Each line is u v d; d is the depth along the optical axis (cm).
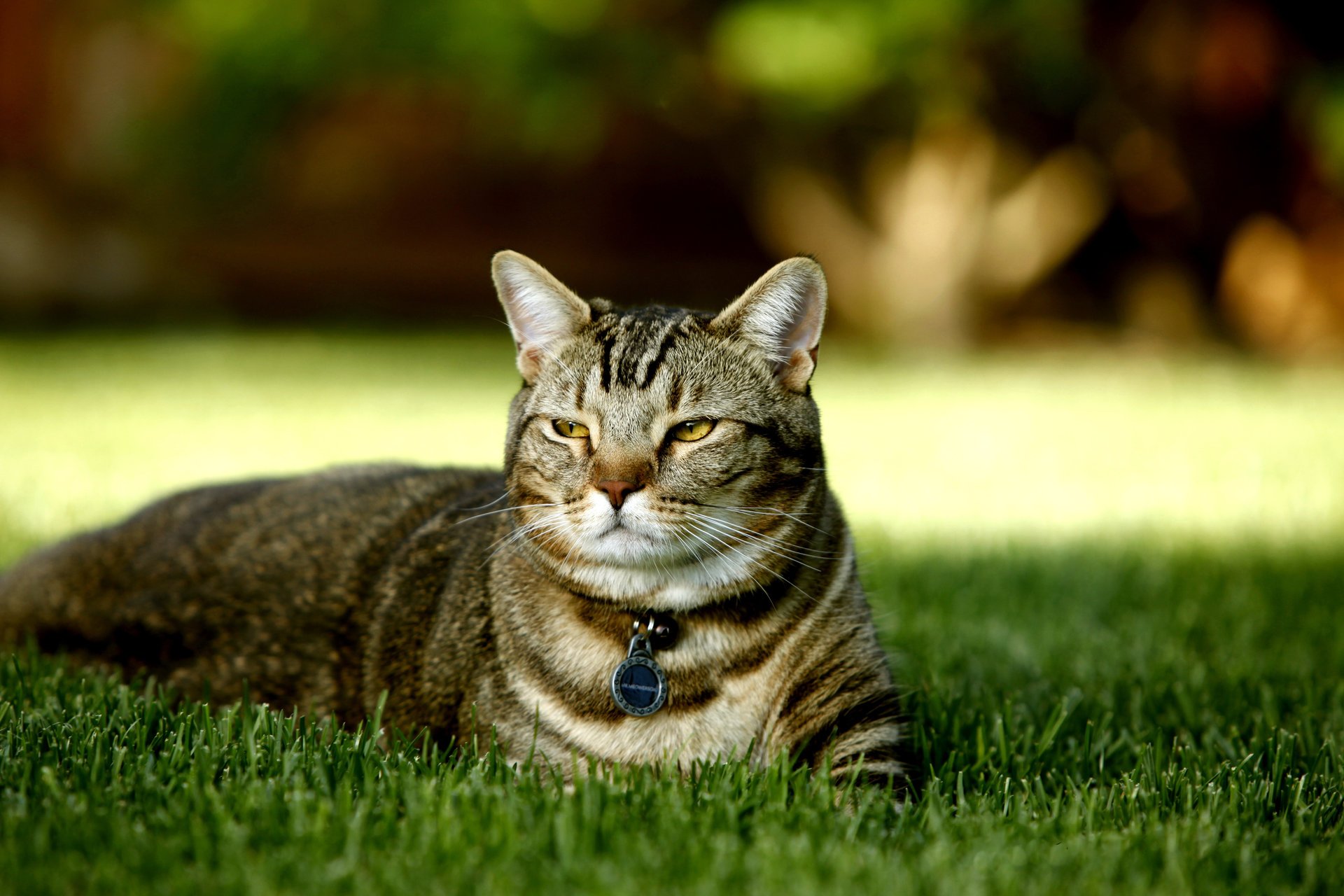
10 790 392
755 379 486
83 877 342
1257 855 374
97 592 577
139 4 2428
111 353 2108
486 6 2050
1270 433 1441
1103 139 2327
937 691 555
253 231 2875
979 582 782
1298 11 2275
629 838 368
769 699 463
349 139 2873
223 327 2627
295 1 2175
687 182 2941
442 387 1823
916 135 2272
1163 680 597
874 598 720
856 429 1462
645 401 470
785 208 2383
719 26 2053
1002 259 2331
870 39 1953
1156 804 423
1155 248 2547
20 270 2528
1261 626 687
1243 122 2373
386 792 401
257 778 407
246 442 1270
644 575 459
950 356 2314
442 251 2956
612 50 2117
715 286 2927
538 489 484
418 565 522
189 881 337
